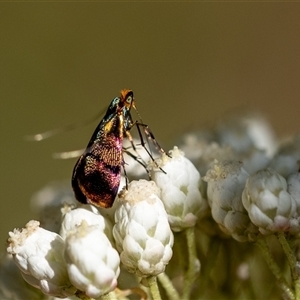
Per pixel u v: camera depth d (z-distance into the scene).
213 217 0.11
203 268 0.11
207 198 0.11
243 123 0.13
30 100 0.17
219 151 0.12
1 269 0.11
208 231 0.11
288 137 0.13
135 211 0.10
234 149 0.12
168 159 0.11
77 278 0.10
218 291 0.11
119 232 0.11
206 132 0.13
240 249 0.11
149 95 0.19
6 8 0.17
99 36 0.18
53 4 0.18
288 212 0.11
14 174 0.17
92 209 0.11
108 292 0.10
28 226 0.11
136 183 0.11
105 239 0.10
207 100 0.19
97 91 0.18
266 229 0.11
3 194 0.17
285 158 0.11
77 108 0.18
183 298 0.11
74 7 0.18
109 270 0.10
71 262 0.10
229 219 0.11
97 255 0.10
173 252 0.11
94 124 0.18
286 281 0.11
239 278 0.11
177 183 0.11
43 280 0.10
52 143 0.17
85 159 0.11
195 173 0.11
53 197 0.12
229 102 0.19
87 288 0.10
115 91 0.18
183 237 0.11
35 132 0.17
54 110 0.17
